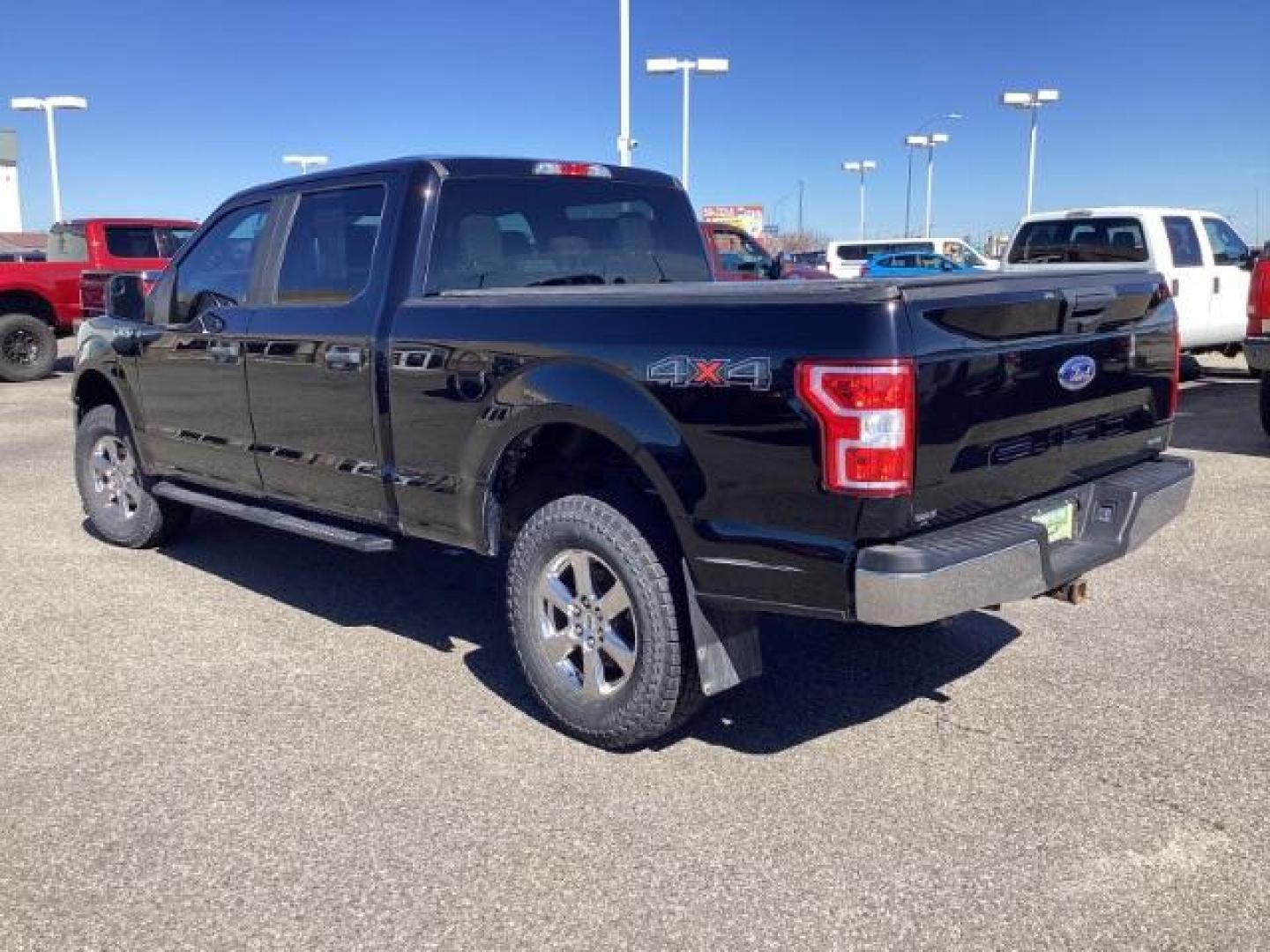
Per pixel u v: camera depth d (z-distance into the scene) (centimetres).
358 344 472
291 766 393
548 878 324
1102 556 395
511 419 410
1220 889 315
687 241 586
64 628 538
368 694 458
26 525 746
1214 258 1402
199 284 586
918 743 408
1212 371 1578
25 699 453
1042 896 313
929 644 506
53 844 344
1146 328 429
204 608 568
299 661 495
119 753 404
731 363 346
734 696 452
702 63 2630
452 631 533
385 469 471
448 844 342
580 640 405
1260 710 431
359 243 489
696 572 364
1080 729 417
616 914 307
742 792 373
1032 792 371
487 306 421
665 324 366
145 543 672
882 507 325
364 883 322
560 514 401
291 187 534
